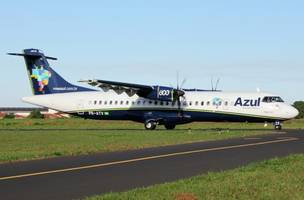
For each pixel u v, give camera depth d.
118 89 61.62
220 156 26.75
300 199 14.30
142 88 60.81
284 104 58.69
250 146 33.44
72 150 30.70
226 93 61.09
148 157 26.19
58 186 16.31
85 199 13.88
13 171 20.27
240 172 19.47
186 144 35.75
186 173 19.73
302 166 21.16
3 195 14.59
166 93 60.97
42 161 24.42
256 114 59.00
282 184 16.50
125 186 16.38
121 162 23.77
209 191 15.25
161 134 48.84
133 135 47.41
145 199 13.94
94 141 39.66
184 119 61.78
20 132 55.75
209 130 58.78
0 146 34.75
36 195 14.60
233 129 63.28
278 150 30.36
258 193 15.03
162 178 18.30
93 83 59.62
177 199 14.09
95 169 21.02
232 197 14.48
